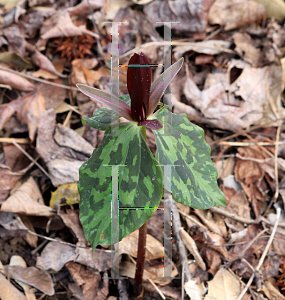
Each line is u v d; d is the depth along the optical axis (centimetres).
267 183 52
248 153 55
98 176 30
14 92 59
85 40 62
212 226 48
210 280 43
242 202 50
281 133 57
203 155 32
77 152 50
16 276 42
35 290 42
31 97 56
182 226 48
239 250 46
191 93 58
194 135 33
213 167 32
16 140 53
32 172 51
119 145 30
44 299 41
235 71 62
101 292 41
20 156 52
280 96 59
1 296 39
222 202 31
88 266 43
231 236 47
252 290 42
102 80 61
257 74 61
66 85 60
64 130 51
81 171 30
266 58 61
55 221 47
